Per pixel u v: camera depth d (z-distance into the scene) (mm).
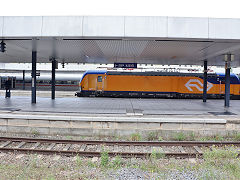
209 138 8156
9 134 8359
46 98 18484
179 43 10156
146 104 14547
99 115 9297
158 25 8680
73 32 8773
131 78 20984
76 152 6055
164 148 6844
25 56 15953
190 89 20688
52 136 8242
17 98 17641
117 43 10578
